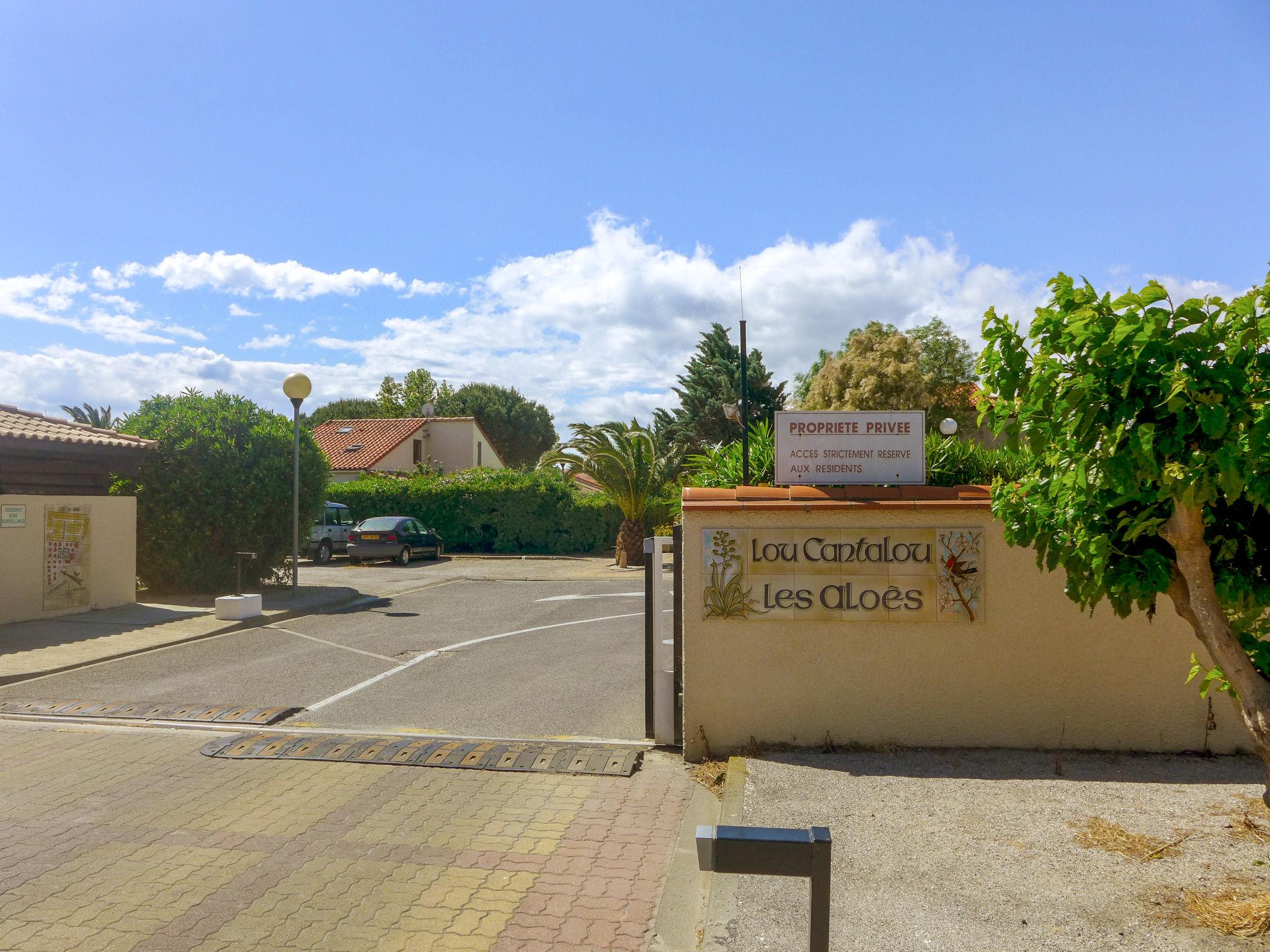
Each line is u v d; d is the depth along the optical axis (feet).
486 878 15.39
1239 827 16.48
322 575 72.54
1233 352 11.90
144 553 54.80
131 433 55.06
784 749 21.93
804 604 22.06
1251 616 13.91
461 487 98.17
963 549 21.91
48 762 22.02
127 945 13.05
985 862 15.10
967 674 21.94
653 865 16.01
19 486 42.93
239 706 28.02
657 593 23.86
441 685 31.14
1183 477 11.66
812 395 110.93
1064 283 12.98
